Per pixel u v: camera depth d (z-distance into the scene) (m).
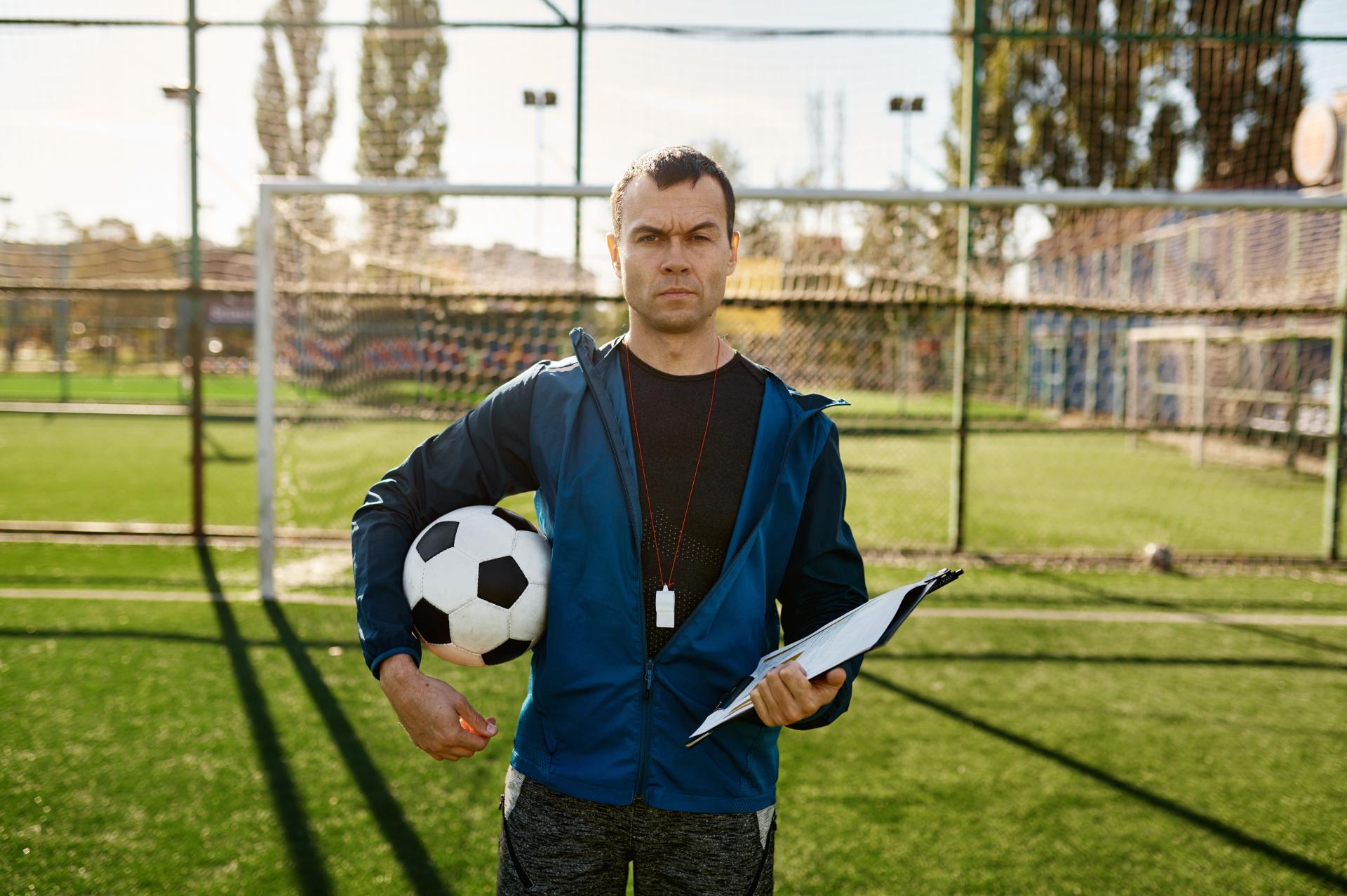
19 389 18.55
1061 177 12.75
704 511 1.24
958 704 3.53
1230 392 12.77
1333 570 5.99
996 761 3.01
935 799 2.73
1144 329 13.31
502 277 6.26
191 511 7.30
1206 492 9.52
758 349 7.43
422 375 7.98
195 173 6.00
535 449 1.29
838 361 8.23
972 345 10.57
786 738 3.18
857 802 2.71
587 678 1.24
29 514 7.08
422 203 6.27
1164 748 3.13
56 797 2.60
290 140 8.27
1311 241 8.62
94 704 3.29
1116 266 11.62
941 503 8.73
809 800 2.72
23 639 4.02
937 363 10.86
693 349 1.28
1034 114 12.97
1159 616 4.84
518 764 1.29
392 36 7.25
